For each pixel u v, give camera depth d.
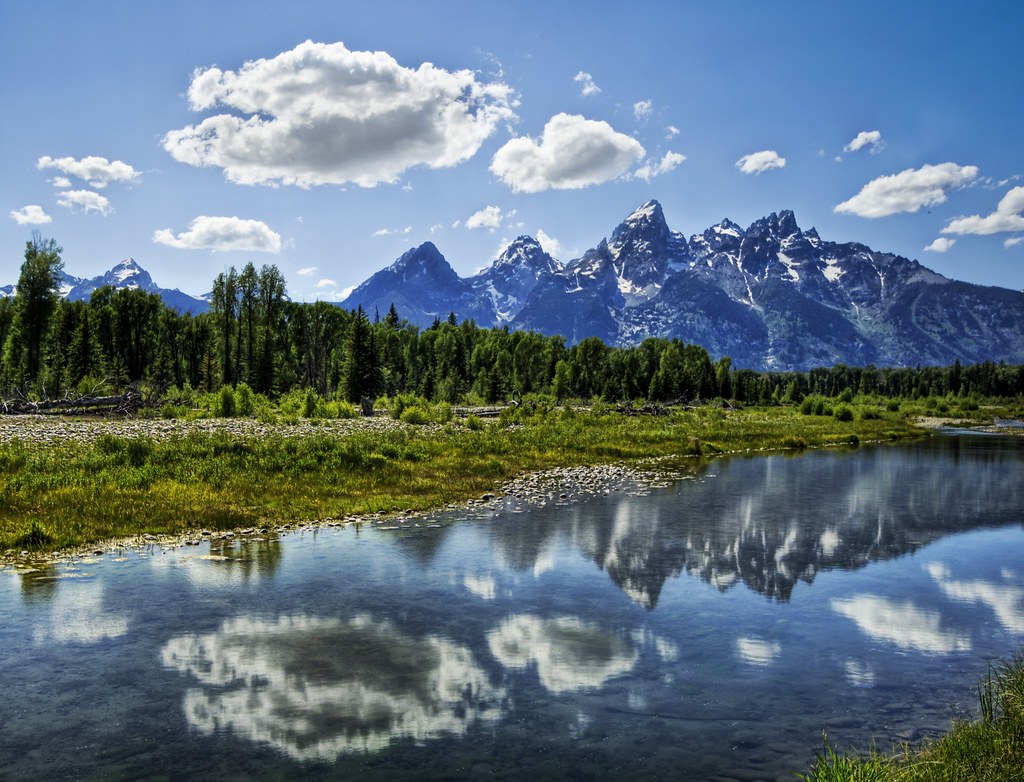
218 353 88.69
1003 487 28.28
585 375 125.19
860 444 51.62
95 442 26.89
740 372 144.88
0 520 16.59
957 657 10.27
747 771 7.03
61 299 76.50
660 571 14.71
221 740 7.55
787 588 13.68
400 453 29.28
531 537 17.64
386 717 8.16
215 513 18.47
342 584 13.36
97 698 8.50
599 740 7.69
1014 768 6.43
